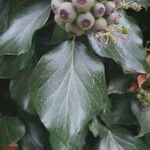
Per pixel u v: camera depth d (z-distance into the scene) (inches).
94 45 10.6
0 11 11.9
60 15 9.4
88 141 12.9
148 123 12.4
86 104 10.2
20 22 10.9
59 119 10.0
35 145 13.0
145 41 13.9
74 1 9.2
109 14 9.8
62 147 11.6
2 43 10.8
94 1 9.5
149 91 12.6
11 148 12.5
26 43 10.6
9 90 12.8
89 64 10.5
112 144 12.8
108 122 12.3
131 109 12.6
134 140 13.1
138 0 11.5
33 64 12.0
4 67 11.6
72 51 10.6
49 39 12.3
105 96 10.3
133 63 11.1
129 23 11.5
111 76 12.1
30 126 13.1
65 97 10.2
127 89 12.2
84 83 10.3
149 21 13.5
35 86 10.3
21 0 11.7
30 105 11.8
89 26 9.5
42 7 11.0
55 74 10.4
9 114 13.3
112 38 10.3
